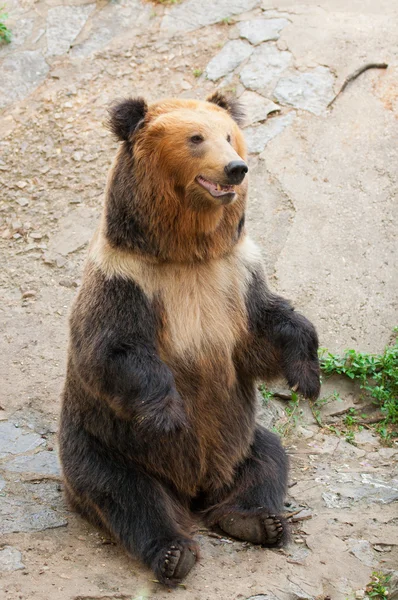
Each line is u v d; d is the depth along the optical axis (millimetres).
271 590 8594
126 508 9164
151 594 8469
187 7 18234
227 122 9188
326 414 12680
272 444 10344
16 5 18406
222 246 9320
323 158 15484
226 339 9477
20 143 16031
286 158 15484
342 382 13055
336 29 17406
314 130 15844
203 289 9375
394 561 9266
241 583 8703
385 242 14414
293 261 14195
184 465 9578
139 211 9016
